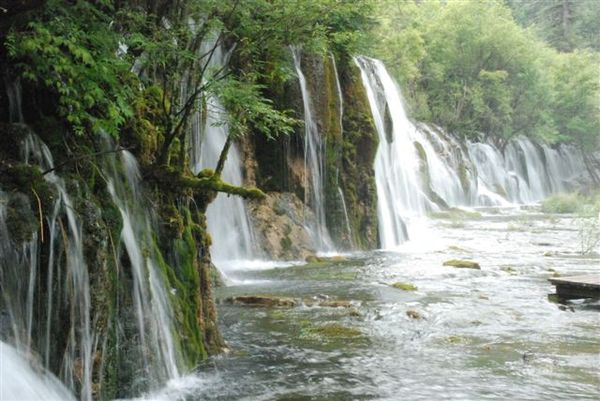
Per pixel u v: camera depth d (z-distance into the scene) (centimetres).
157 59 777
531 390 757
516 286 1438
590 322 1099
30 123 655
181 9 853
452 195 4041
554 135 5488
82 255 616
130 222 732
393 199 2478
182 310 809
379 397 730
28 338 564
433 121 4622
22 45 584
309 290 1355
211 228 1675
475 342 968
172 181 803
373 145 2200
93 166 673
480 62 4894
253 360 858
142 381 705
